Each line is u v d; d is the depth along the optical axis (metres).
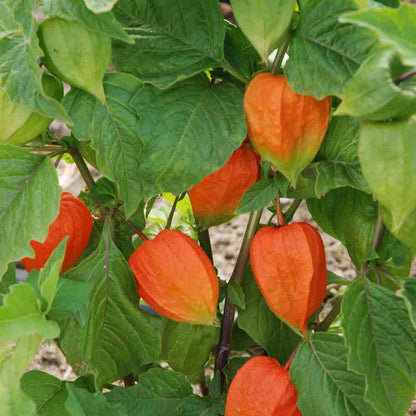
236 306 0.56
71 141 0.51
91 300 0.49
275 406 0.48
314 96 0.43
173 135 0.46
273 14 0.43
